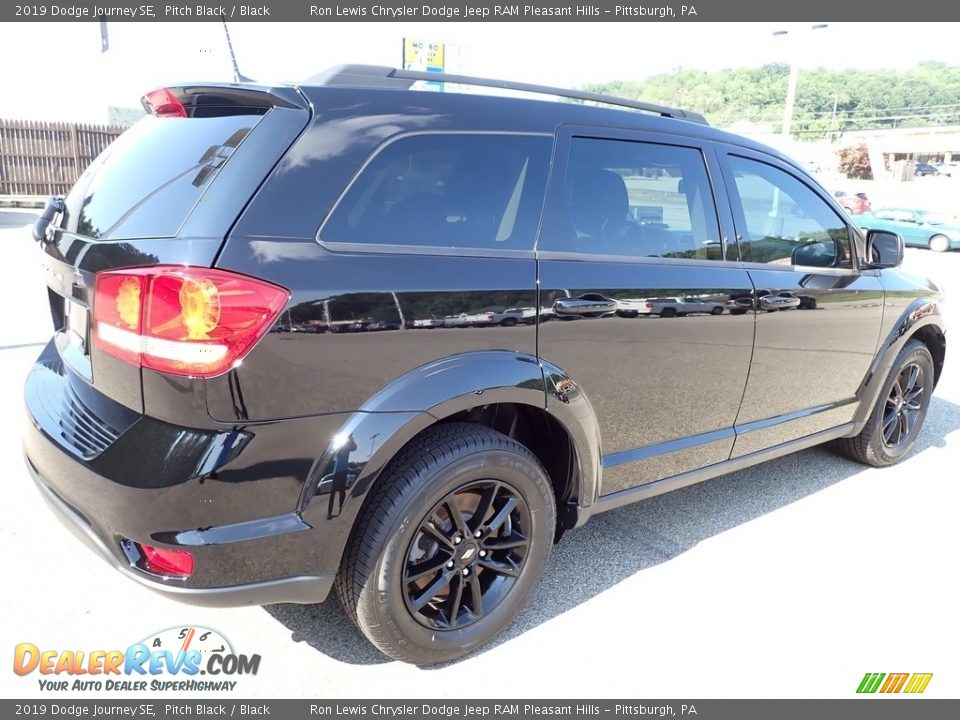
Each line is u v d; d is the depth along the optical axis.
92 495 1.91
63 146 15.84
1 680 2.19
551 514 2.48
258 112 2.05
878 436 4.07
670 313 2.67
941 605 2.84
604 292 2.47
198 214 1.85
